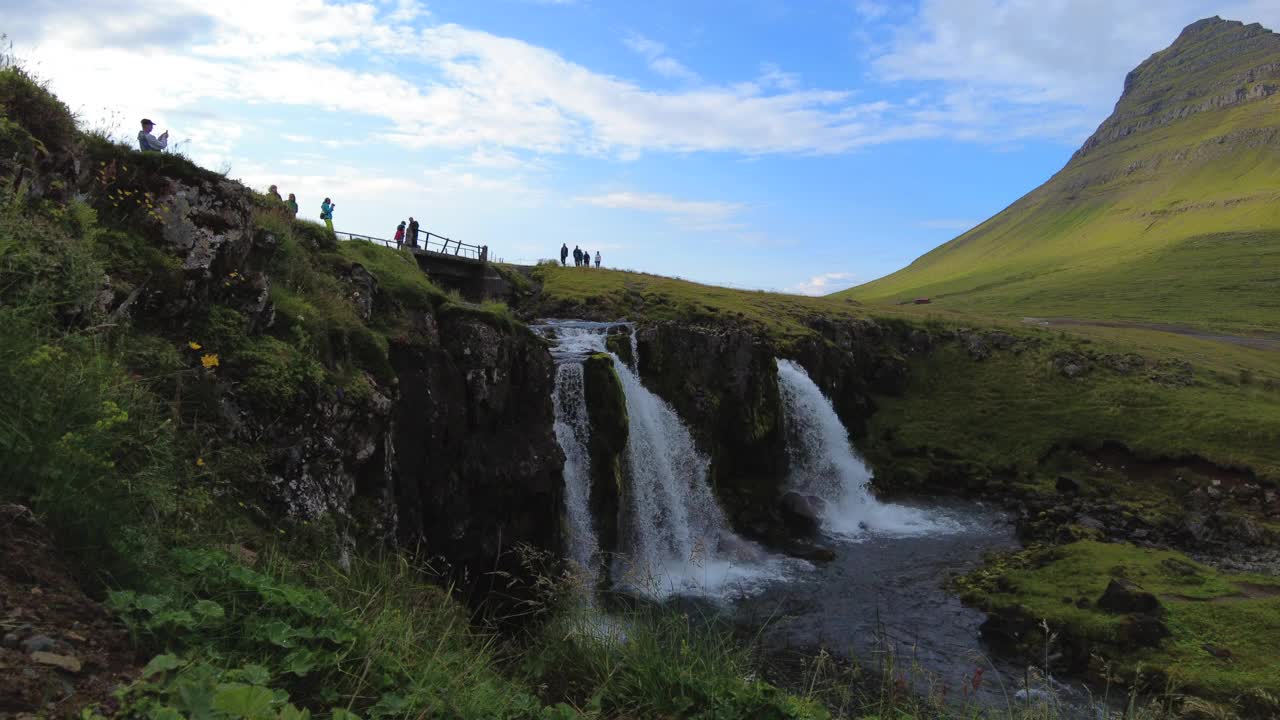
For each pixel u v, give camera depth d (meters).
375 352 13.27
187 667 3.77
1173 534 26.52
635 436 24.20
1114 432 35.06
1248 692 13.15
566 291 39.41
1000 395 40.44
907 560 23.91
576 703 6.34
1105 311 84.00
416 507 14.74
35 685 3.29
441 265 33.53
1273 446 31.52
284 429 9.84
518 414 18.27
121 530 4.71
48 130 8.90
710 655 7.10
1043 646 16.22
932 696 9.07
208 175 10.70
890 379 42.16
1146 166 182.38
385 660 4.96
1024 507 30.25
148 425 6.07
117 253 8.98
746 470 29.77
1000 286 127.19
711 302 40.25
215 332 9.82
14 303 5.94
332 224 21.27
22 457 4.45
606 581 19.02
